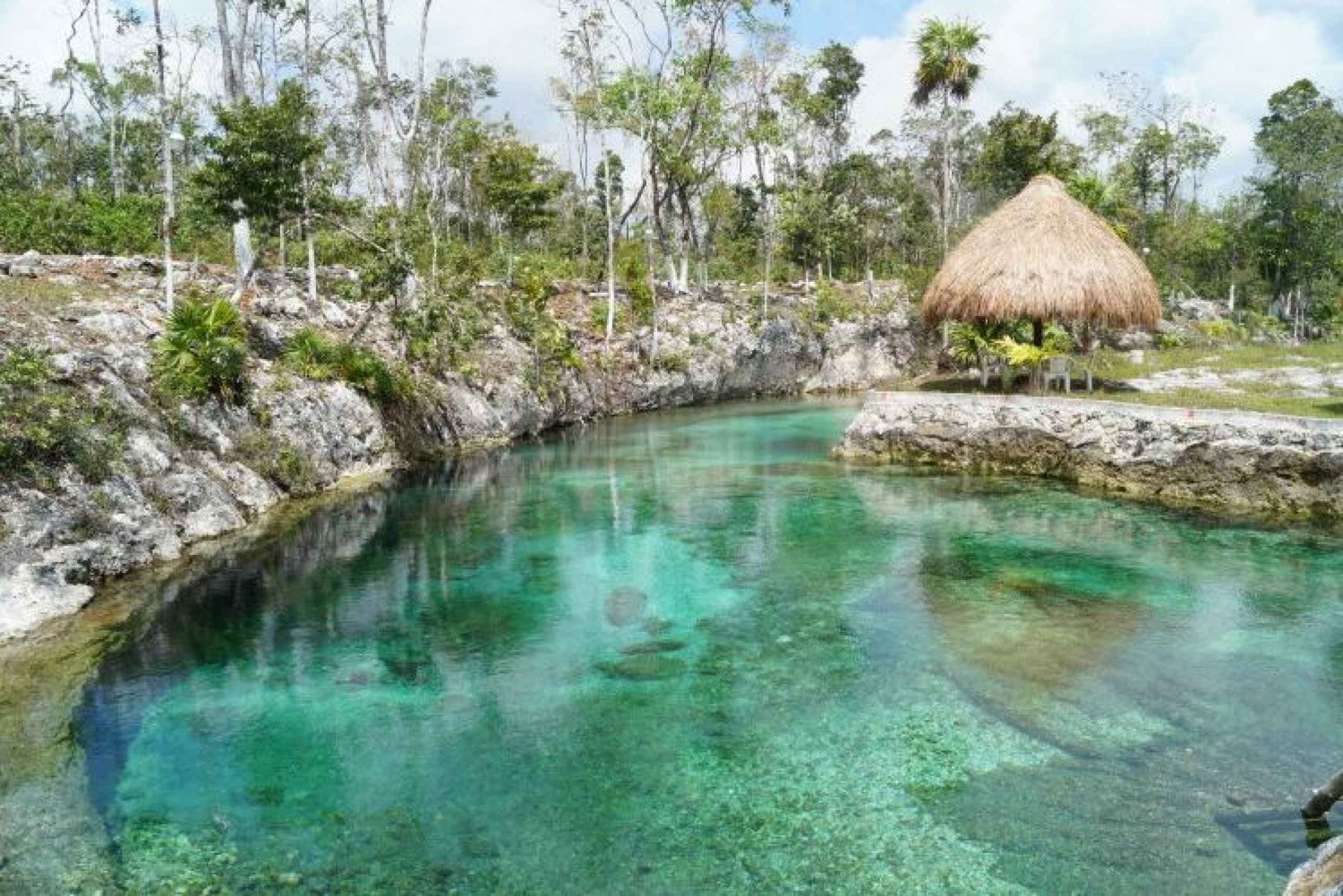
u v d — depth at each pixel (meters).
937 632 12.62
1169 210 61.69
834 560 16.06
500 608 13.86
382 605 13.94
